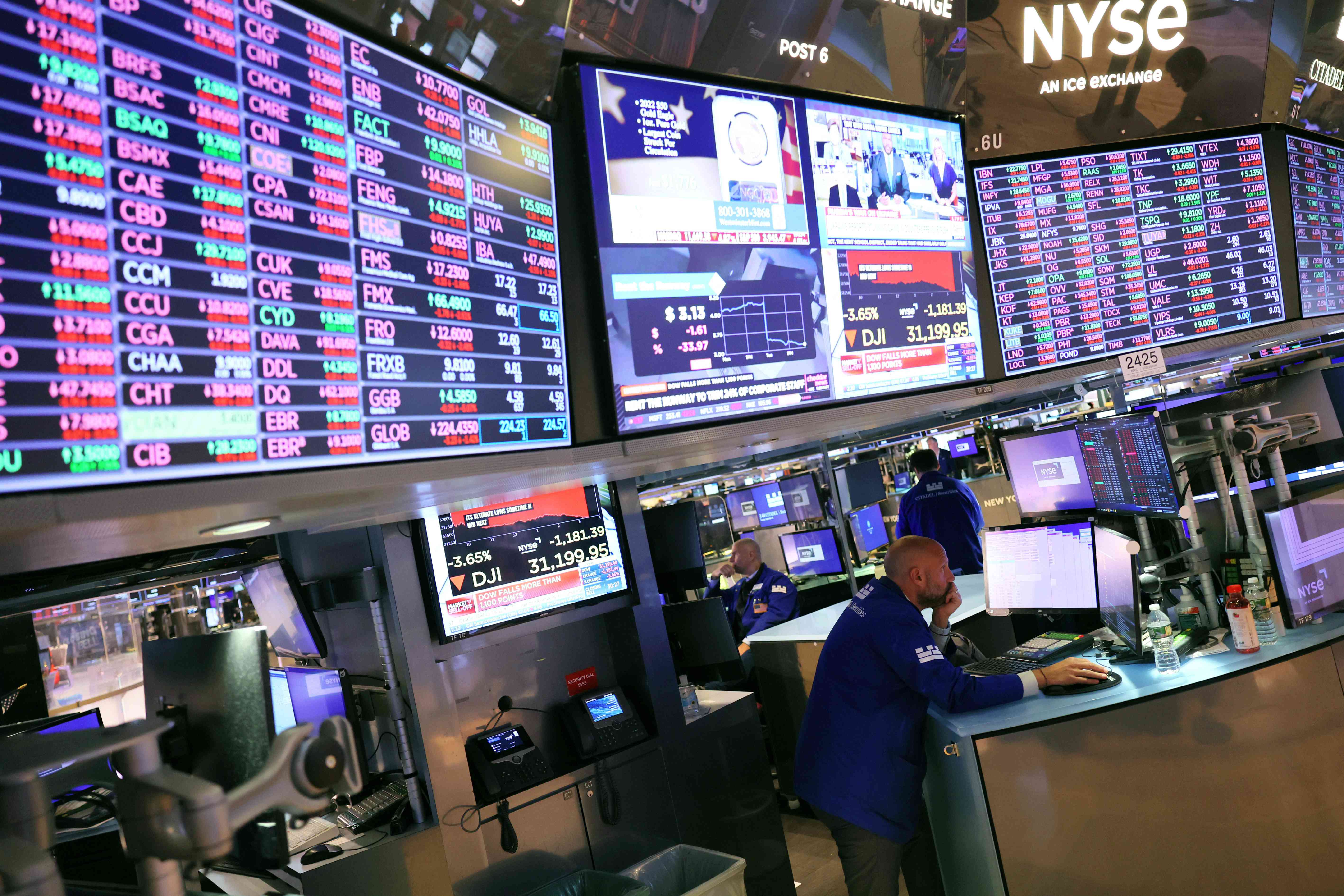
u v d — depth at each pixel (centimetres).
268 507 127
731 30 220
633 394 203
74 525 100
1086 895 204
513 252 169
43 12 98
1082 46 287
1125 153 303
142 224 107
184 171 112
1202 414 331
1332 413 350
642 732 267
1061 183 296
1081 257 297
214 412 114
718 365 220
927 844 248
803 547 525
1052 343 293
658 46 209
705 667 315
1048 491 316
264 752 97
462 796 229
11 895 78
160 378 108
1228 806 205
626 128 206
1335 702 212
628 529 280
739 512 611
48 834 88
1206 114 307
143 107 107
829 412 242
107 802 115
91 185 102
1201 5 295
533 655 264
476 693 249
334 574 248
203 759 107
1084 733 206
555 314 179
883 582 248
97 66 103
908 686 229
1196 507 264
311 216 128
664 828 266
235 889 188
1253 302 318
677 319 212
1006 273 289
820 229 243
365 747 260
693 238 217
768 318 230
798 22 230
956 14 260
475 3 151
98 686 316
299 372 125
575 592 264
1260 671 209
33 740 97
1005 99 285
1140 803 205
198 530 140
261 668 100
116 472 103
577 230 201
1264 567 237
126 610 324
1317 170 337
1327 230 339
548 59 172
